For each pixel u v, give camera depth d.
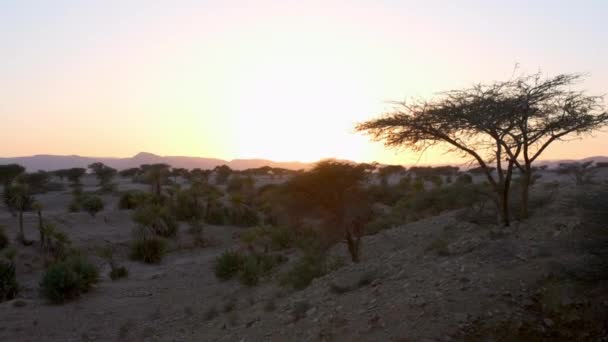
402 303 8.53
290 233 25.00
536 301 7.73
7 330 13.91
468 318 7.54
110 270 24.34
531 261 9.04
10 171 51.28
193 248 29.95
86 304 16.80
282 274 16.98
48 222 32.16
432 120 12.03
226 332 10.80
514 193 17.23
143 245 26.66
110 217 36.81
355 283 10.88
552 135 12.12
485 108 11.54
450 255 10.98
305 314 9.85
